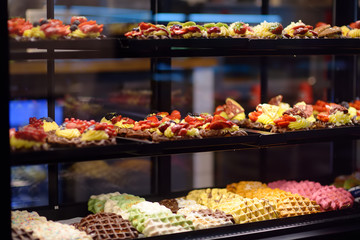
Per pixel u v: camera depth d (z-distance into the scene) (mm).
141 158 3297
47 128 2643
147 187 3324
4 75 2166
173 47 2795
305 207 2928
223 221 2666
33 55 2594
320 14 3646
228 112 3113
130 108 3203
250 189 3152
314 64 3705
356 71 3795
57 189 2969
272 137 2799
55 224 2541
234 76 3549
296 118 2916
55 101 2953
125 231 2498
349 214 3021
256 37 2916
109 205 2797
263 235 2715
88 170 3205
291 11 3561
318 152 4105
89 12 3025
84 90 3064
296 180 3564
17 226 2412
